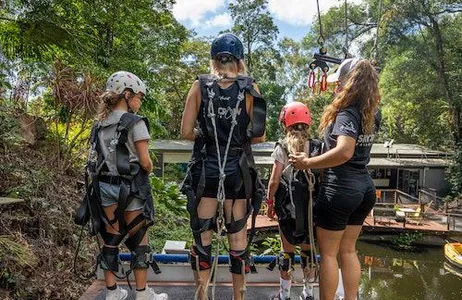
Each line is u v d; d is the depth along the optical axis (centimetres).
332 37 2142
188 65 2175
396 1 1917
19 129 481
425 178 2062
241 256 203
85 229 442
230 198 196
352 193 199
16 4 504
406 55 2006
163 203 741
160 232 590
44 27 514
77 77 570
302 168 202
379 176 2180
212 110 190
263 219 1202
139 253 221
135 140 214
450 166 1975
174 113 2127
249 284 279
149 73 927
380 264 1185
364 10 2094
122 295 236
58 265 378
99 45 763
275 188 244
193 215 196
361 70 201
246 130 195
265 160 1702
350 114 196
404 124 2438
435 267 1161
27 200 406
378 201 1839
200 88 194
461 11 1939
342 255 216
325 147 211
